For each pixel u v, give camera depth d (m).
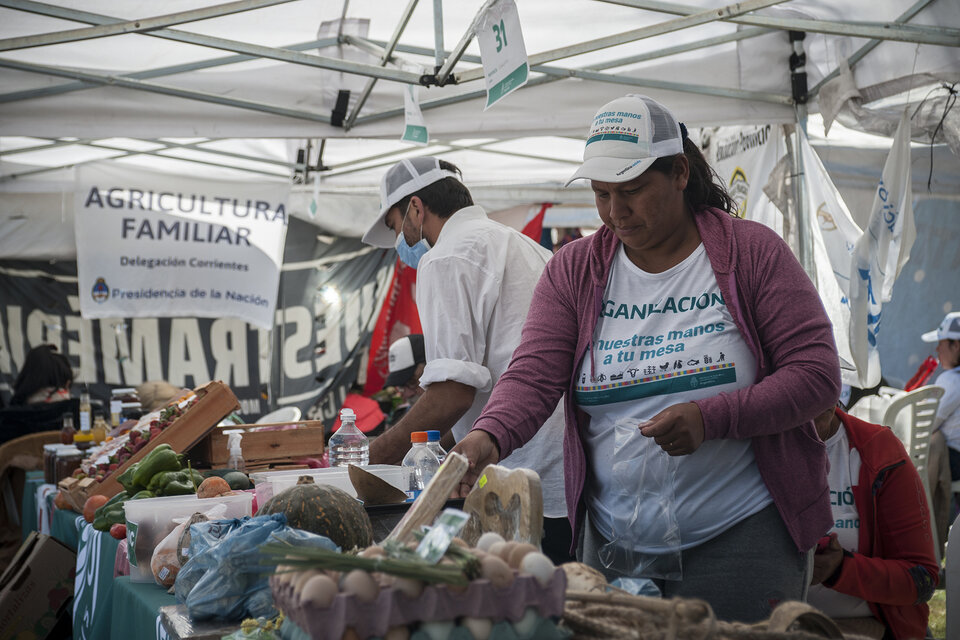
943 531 5.30
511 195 8.00
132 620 2.13
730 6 3.67
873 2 3.95
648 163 1.73
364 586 1.09
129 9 4.27
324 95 4.98
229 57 4.80
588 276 1.96
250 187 7.34
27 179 7.51
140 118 4.87
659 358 1.83
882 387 5.49
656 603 1.16
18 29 4.48
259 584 1.74
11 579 3.46
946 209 5.17
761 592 1.77
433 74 4.11
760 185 4.95
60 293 8.14
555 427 2.79
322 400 8.53
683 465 1.80
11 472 5.89
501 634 1.13
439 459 2.55
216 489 2.48
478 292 2.84
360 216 8.51
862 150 4.61
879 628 2.58
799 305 1.76
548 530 2.78
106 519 2.84
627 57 4.68
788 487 1.78
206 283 7.30
